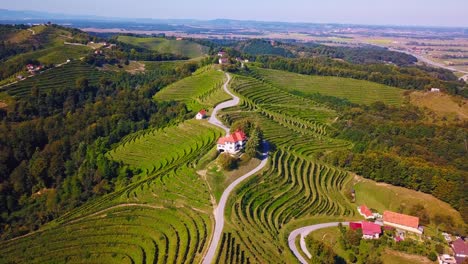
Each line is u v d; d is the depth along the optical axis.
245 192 124.19
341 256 106.31
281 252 98.38
